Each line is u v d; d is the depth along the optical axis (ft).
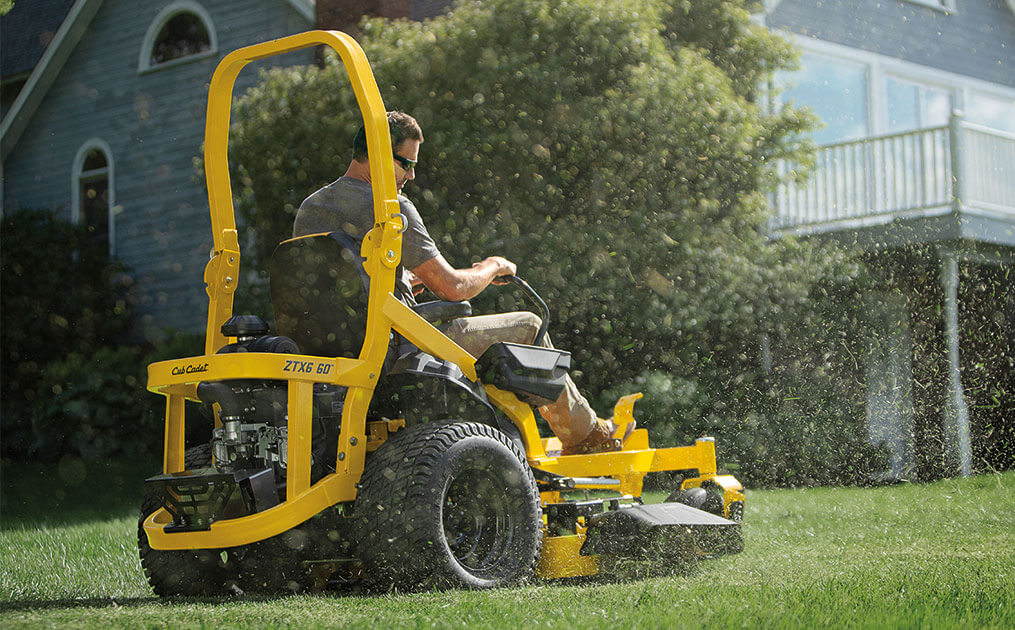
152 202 105.09
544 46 61.93
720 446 65.57
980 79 104.37
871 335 73.92
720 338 69.10
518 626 16.22
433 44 62.39
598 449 29.60
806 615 16.97
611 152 61.11
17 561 31.65
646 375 63.72
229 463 22.31
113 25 107.86
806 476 67.77
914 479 70.13
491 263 26.45
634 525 24.43
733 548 28.96
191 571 24.61
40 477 74.18
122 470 76.59
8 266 95.40
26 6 124.06
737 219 66.64
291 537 22.04
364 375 22.56
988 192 77.25
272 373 21.45
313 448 22.94
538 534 23.34
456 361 24.44
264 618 17.46
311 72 68.74
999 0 107.34
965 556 27.55
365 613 17.78
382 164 23.13
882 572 23.54
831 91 94.07
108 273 101.65
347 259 23.27
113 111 107.55
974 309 80.07
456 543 22.47
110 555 32.58
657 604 18.28
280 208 68.69
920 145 76.02
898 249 76.89
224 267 26.05
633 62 63.10
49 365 88.63
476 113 61.26
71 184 110.11
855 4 95.71
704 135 63.26
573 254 60.59
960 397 74.69
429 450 21.54
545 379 25.84
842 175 78.02
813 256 70.23
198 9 102.73
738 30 74.59
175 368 22.65
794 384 70.13
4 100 116.57
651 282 62.80
